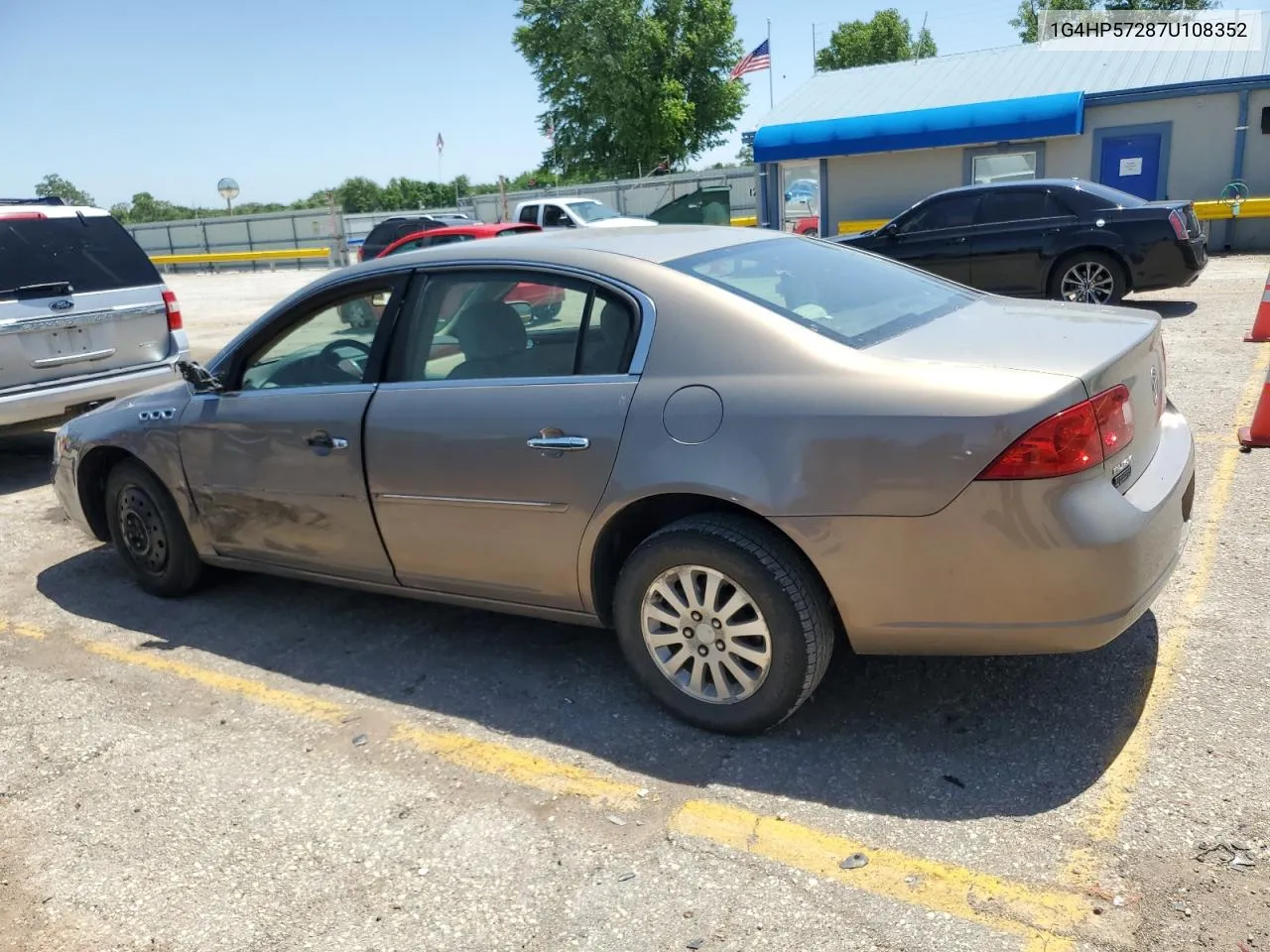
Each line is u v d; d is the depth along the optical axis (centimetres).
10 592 519
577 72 3959
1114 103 1839
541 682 379
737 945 241
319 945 253
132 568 497
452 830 294
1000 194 1130
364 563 399
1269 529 457
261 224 4159
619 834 286
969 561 279
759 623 308
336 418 387
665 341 322
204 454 436
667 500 324
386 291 388
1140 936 232
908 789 295
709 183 3219
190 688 397
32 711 387
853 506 288
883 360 299
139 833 304
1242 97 1745
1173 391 723
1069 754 305
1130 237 1051
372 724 359
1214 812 272
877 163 2072
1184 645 362
